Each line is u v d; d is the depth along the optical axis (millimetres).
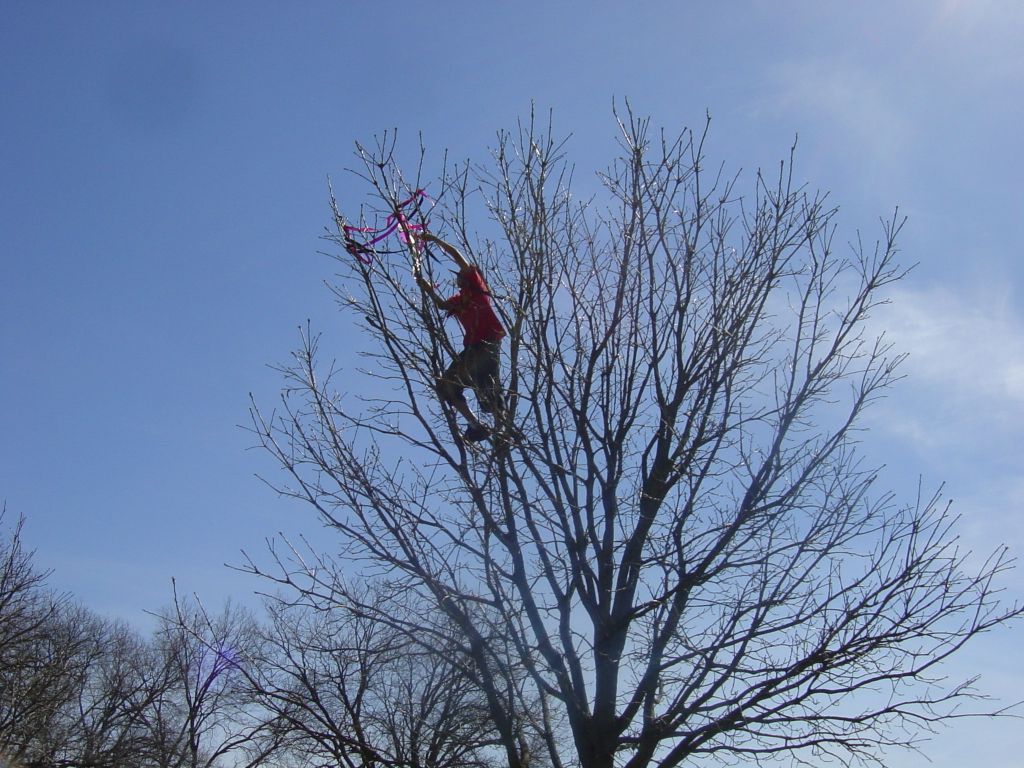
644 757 6441
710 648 6477
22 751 19234
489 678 6844
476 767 9320
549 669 6832
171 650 19969
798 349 7445
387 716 9258
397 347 7207
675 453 7293
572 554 7012
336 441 7340
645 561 6887
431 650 6922
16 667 19703
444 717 8945
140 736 20750
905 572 6500
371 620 7172
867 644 6418
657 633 6781
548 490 7070
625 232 7715
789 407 7242
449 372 7258
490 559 7035
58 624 21672
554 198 7691
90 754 19812
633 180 7816
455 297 7426
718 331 7438
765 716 6352
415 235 7434
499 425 7043
